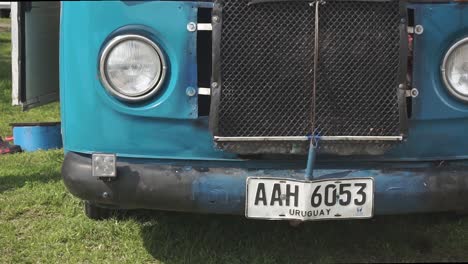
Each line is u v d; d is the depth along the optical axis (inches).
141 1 103.4
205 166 108.9
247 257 129.0
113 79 105.4
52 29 151.2
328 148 103.6
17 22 136.8
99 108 107.7
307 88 102.2
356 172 108.0
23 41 138.3
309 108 102.7
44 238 139.0
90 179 109.0
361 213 107.2
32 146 226.1
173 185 107.3
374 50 102.3
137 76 105.2
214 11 100.6
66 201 162.4
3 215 153.6
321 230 141.9
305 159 108.8
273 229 141.1
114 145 108.7
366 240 137.9
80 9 105.5
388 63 103.0
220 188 107.0
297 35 101.0
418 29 107.4
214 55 101.0
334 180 105.2
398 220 147.9
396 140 104.6
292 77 102.0
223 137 102.8
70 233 140.2
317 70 101.3
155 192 107.6
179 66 105.0
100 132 108.6
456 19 108.4
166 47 104.7
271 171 107.9
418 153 112.2
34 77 144.7
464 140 113.7
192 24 103.8
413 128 110.8
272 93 102.5
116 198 109.0
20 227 146.6
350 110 103.5
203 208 108.0
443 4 107.9
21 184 178.4
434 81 109.7
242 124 103.1
